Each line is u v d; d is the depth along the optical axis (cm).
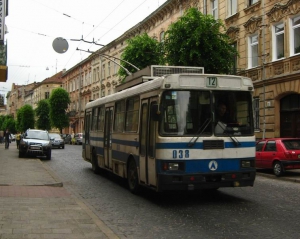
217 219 807
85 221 735
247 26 2444
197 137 920
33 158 2386
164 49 2219
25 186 1161
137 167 1083
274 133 2197
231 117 962
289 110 2131
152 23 3981
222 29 2720
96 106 1631
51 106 6612
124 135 1213
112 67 5231
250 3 2478
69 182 1406
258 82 2314
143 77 1146
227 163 940
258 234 687
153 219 816
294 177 1527
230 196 1092
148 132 998
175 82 930
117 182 1410
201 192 1159
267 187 1294
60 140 4019
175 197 1080
